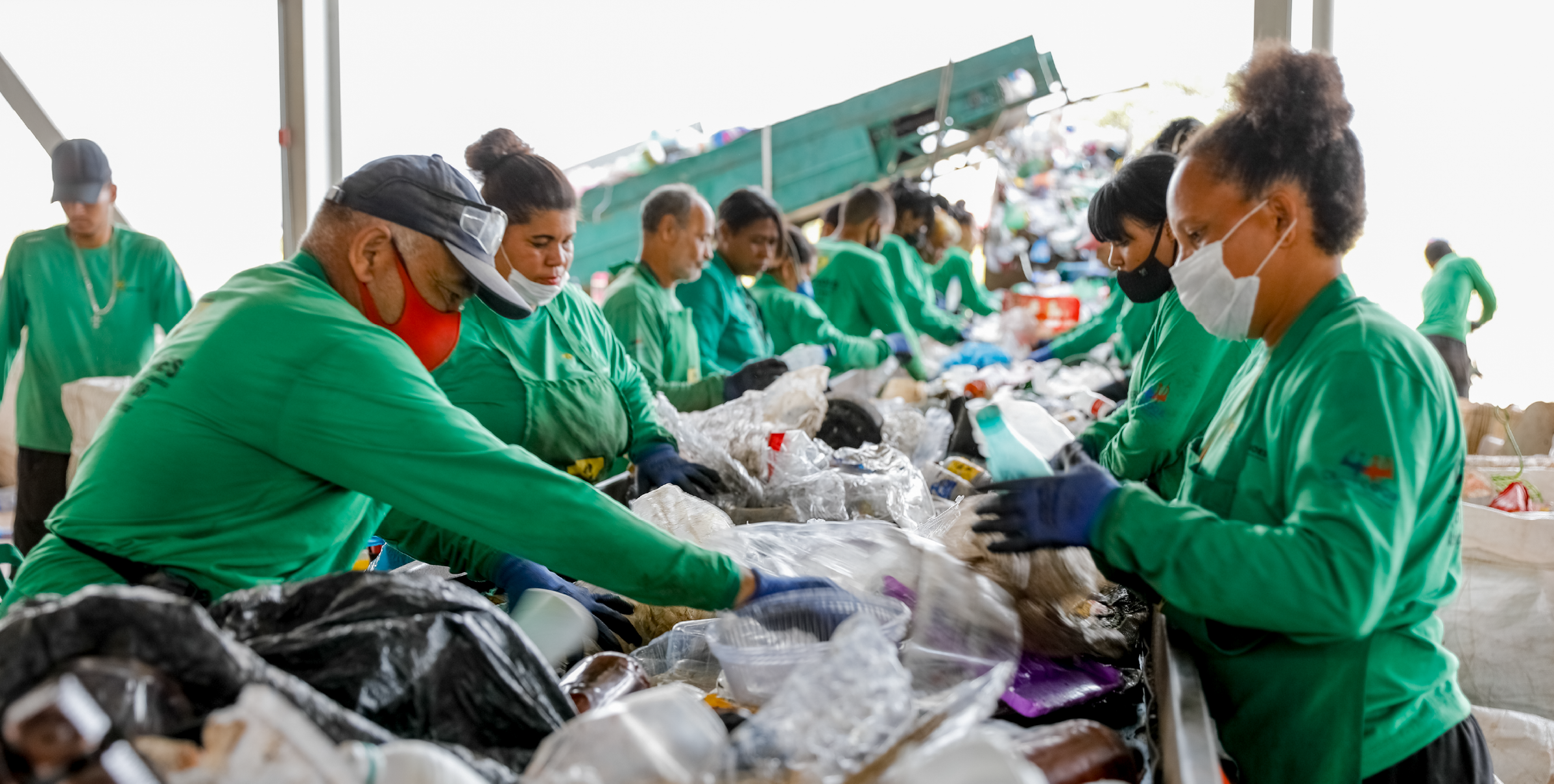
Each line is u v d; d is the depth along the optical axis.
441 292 1.59
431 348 1.64
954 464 2.46
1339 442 1.11
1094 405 3.20
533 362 2.45
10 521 5.08
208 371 1.39
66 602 0.83
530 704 1.01
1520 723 2.40
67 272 4.11
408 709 0.99
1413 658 1.29
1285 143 1.24
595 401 2.45
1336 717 1.25
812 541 1.54
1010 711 1.26
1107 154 6.92
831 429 2.67
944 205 7.12
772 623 1.29
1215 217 1.29
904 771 0.82
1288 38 4.20
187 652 0.83
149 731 0.78
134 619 0.83
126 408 1.42
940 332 5.91
